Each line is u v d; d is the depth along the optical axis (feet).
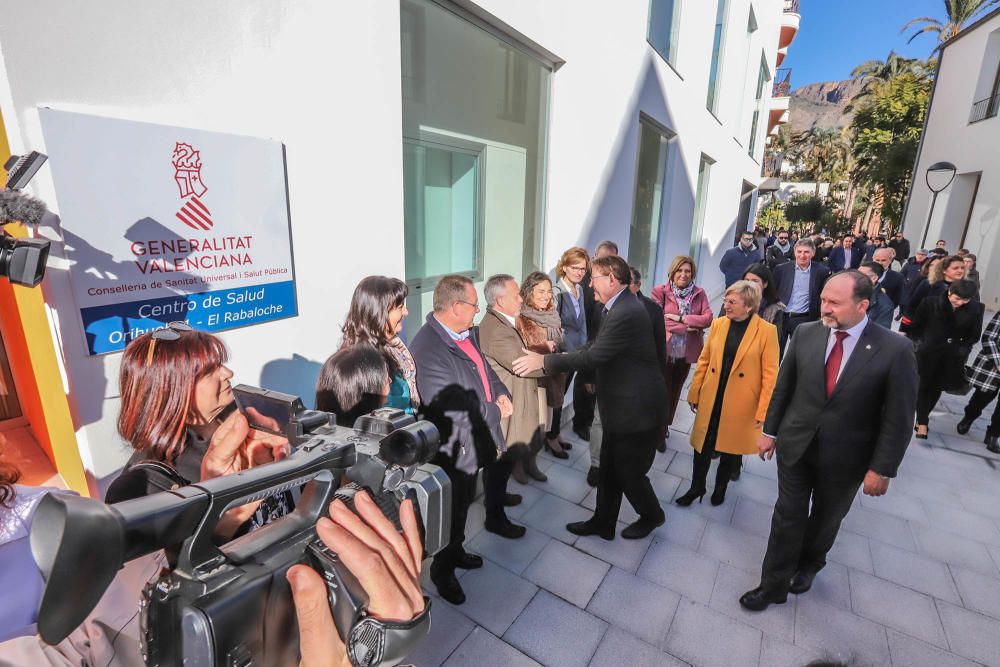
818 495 7.28
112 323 4.86
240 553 1.78
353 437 2.37
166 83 5.03
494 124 11.50
